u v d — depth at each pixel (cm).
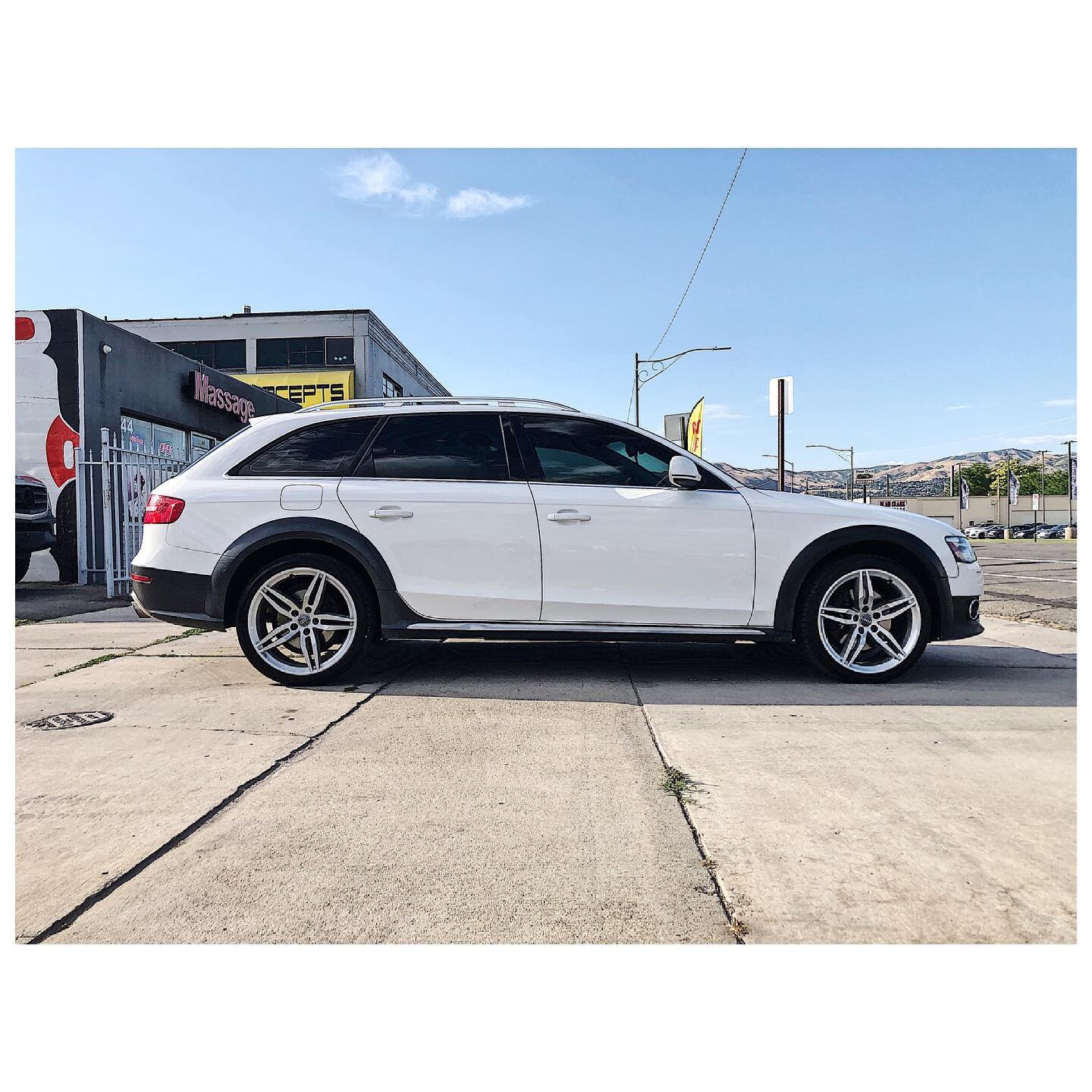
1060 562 1677
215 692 458
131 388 1305
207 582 468
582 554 473
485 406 498
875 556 481
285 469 484
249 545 467
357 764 334
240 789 305
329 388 3484
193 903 224
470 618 475
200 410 1587
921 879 236
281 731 379
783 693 457
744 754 345
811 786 308
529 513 474
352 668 482
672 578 475
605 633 474
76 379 1148
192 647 610
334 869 243
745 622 478
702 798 296
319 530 468
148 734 374
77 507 1136
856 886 232
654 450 495
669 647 602
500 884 234
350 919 217
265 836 265
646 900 225
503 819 278
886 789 305
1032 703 434
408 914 219
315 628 473
